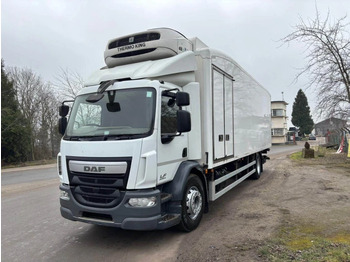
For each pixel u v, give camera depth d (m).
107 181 4.04
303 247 3.98
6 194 9.22
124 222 3.92
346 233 4.50
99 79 4.82
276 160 18.05
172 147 4.52
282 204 6.53
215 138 5.63
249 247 4.08
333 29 13.64
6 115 24.36
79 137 4.41
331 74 14.25
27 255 4.20
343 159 15.84
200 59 5.39
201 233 4.80
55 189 9.87
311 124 65.31
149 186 3.96
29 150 26.03
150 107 4.16
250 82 8.72
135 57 5.13
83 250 4.32
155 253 4.10
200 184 5.25
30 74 30.23
